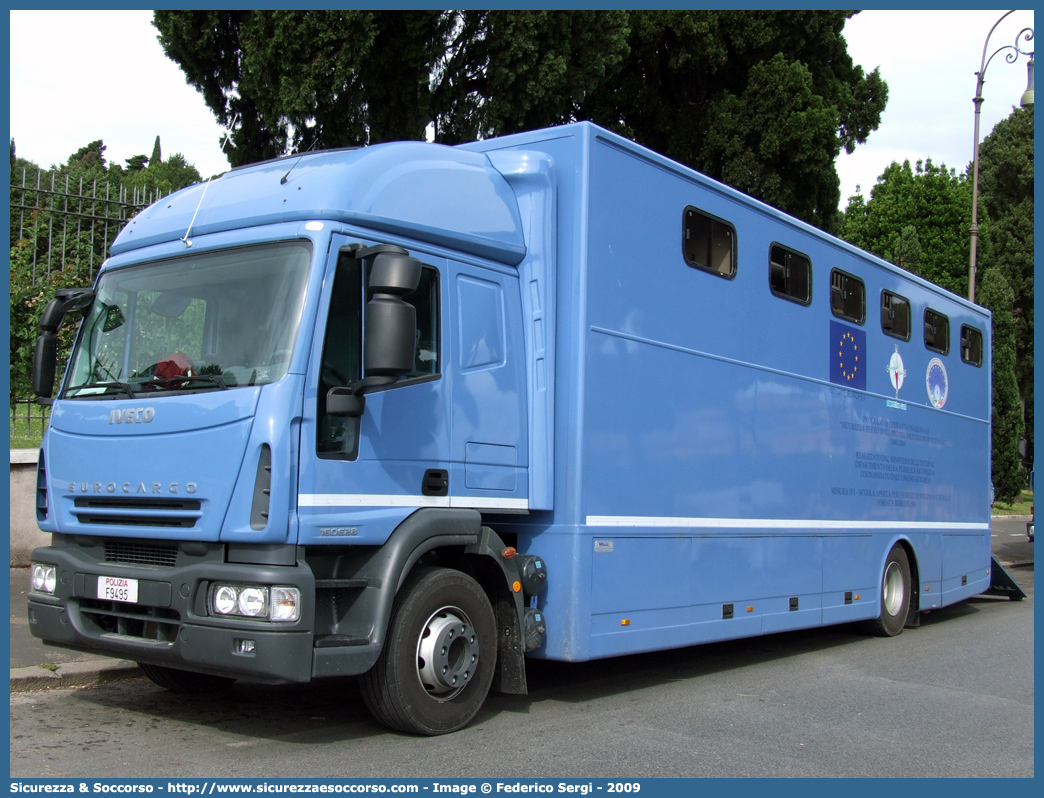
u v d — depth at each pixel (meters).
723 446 7.92
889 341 10.88
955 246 41.03
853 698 7.44
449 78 13.62
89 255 10.33
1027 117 45.75
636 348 6.97
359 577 5.40
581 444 6.42
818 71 21.34
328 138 13.34
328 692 6.93
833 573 9.53
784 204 20.16
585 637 6.40
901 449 10.99
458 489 5.90
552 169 6.67
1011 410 30.20
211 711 6.25
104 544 5.63
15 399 10.29
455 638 5.78
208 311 5.50
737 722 6.49
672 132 20.67
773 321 8.69
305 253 5.29
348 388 5.25
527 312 6.55
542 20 13.38
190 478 5.16
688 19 19.02
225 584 5.01
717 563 7.79
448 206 6.07
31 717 5.92
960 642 10.48
